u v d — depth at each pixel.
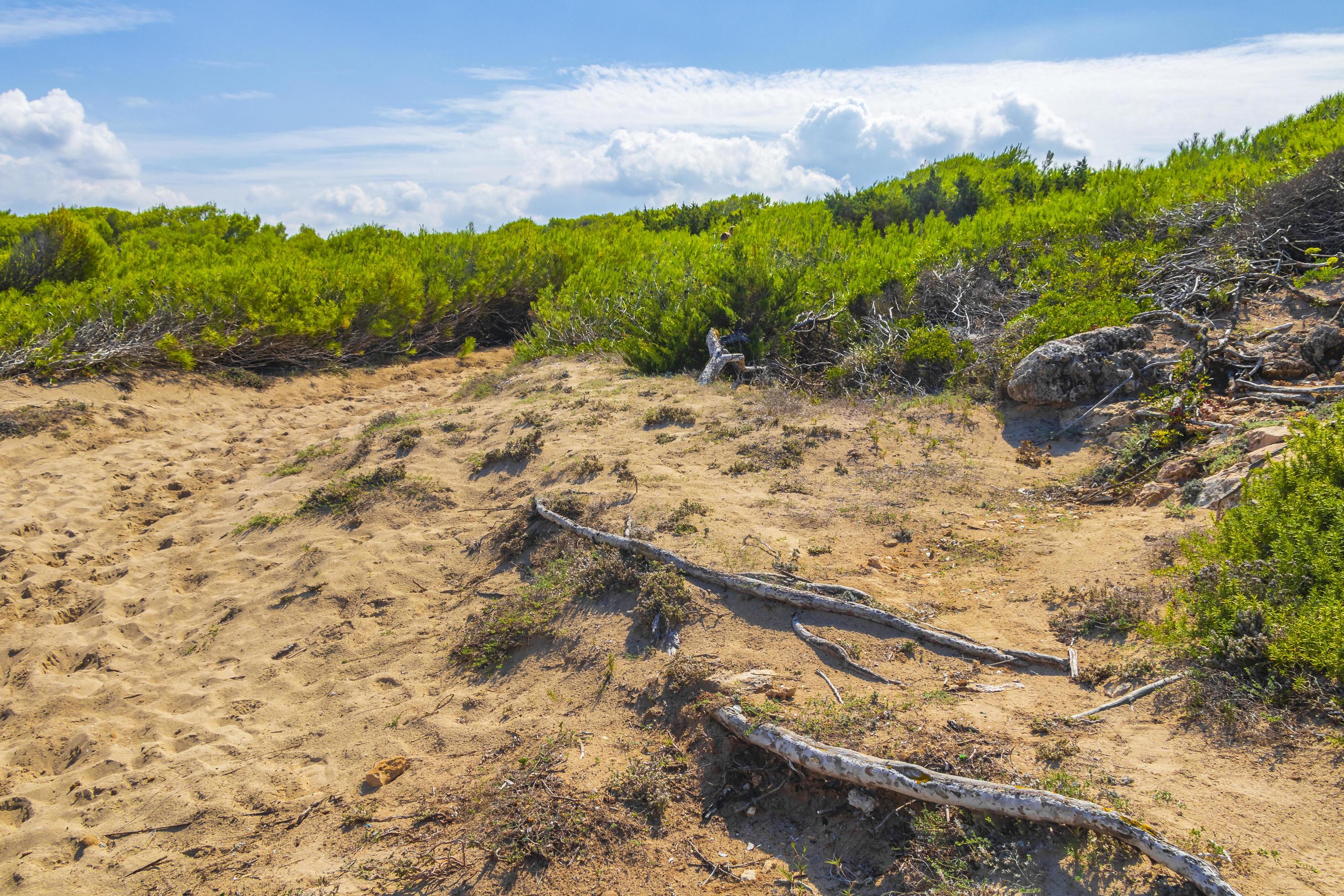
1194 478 5.82
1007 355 8.65
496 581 5.86
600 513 6.14
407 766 4.23
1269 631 3.45
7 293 12.68
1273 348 7.29
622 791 3.65
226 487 8.87
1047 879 2.75
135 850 3.89
